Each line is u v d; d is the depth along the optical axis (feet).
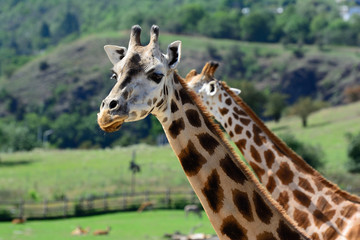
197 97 30.58
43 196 297.53
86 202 249.14
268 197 29.37
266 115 531.50
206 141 29.91
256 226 29.14
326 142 421.18
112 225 197.67
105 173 355.97
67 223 208.85
